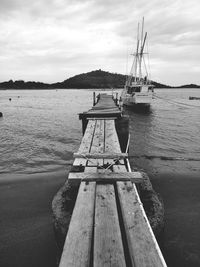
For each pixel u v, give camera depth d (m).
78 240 2.53
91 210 3.16
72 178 4.15
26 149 14.88
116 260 2.27
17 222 6.14
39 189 8.23
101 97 32.69
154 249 2.41
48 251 4.99
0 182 8.96
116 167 4.83
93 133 8.09
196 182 8.89
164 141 16.86
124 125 11.60
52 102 65.50
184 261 4.69
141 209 3.21
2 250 5.05
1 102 65.62
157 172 10.16
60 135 19.08
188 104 51.25
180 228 5.83
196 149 14.78
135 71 37.28
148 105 33.44
